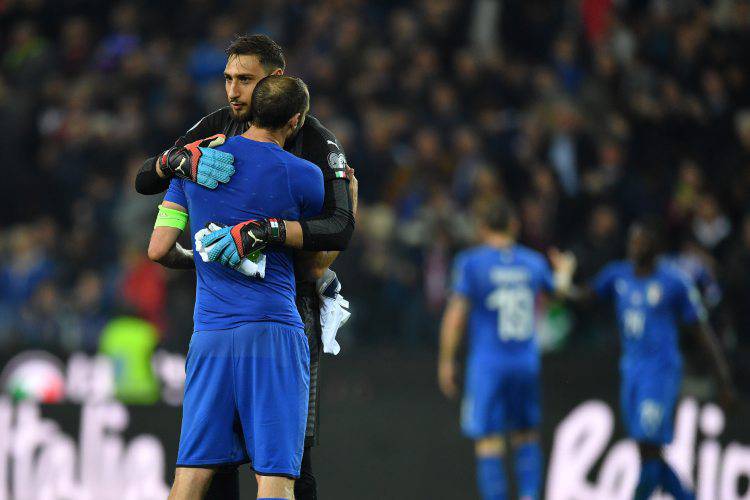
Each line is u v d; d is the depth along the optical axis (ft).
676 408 91.91
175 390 94.89
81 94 136.77
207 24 150.00
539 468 91.61
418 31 141.90
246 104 47.73
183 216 47.47
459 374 99.50
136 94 138.62
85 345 99.25
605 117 133.80
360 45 136.87
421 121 130.00
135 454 93.71
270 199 46.11
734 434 91.81
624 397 89.10
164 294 109.19
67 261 122.31
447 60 141.90
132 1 155.02
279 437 45.70
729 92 140.87
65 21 154.81
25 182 131.75
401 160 124.47
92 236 122.11
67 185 130.82
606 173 124.26
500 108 134.00
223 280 46.29
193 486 46.01
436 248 111.45
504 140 127.34
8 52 152.25
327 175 48.03
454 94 133.69
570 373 96.43
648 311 88.22
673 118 133.90
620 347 97.40
